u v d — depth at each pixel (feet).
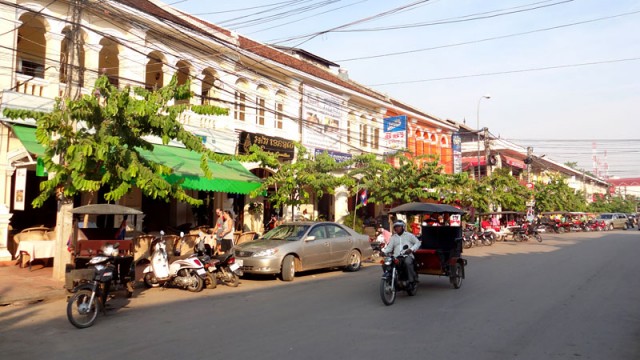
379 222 90.27
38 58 50.60
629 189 388.16
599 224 160.25
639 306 30.12
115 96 33.22
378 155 86.22
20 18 46.68
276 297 33.14
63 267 36.24
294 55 90.79
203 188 48.85
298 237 43.45
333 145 80.12
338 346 20.76
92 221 50.75
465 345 21.15
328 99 79.15
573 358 19.53
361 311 28.37
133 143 35.78
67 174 33.47
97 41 48.83
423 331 23.58
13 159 44.19
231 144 61.57
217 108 36.86
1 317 26.68
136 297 32.96
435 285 39.04
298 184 58.80
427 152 108.58
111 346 20.88
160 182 34.63
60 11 46.24
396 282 31.55
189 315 27.17
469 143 154.20
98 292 25.63
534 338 22.48
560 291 35.63
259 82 66.69
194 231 51.06
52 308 29.12
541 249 75.56
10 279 36.50
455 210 40.45
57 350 20.30
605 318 26.78
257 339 21.91
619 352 20.43
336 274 46.24
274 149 67.15
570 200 164.96
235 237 55.16
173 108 35.70
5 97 42.04
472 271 47.44
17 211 48.11
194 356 19.31
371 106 91.76
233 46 61.41
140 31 51.96
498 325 24.95
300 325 24.70
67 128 32.65
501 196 105.70
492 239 86.17
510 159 152.66
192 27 57.62
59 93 46.29
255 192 54.24
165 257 35.94
